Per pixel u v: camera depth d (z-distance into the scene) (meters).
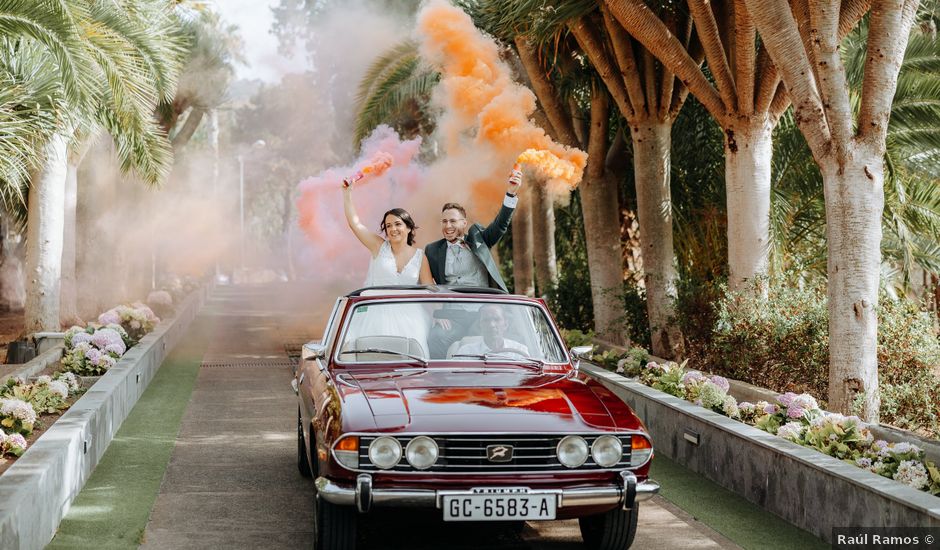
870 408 7.66
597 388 5.25
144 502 6.14
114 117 11.79
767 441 6.08
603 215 14.09
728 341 9.80
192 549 5.12
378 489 4.45
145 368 11.56
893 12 7.62
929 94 12.99
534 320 5.93
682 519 5.81
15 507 4.46
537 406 4.79
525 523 5.80
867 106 7.71
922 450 6.10
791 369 9.19
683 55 10.23
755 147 10.12
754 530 5.56
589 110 15.95
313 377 5.78
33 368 10.68
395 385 5.05
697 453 7.12
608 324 13.93
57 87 10.55
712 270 13.28
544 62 13.30
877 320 8.41
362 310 5.78
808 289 10.38
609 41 12.42
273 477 6.93
